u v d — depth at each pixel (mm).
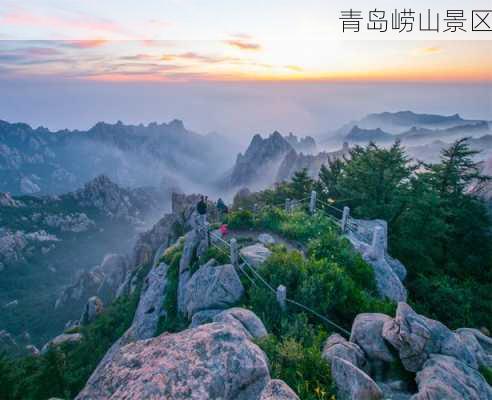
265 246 17406
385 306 12891
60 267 174125
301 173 41156
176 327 15312
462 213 29047
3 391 19281
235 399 6254
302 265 14008
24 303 122875
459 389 7457
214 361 6633
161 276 23172
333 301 12570
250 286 13633
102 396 6285
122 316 28938
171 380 6180
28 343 87438
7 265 159750
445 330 9328
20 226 196625
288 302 12383
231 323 9086
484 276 27094
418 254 25312
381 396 7438
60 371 19906
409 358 8586
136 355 7074
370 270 15875
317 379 7914
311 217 21859
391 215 27578
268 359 7863
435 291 20594
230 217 21281
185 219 51875
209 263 15336
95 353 24344
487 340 12070
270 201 41531
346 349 8945
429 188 28078
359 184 30469
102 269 114062
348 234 20000
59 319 96875
